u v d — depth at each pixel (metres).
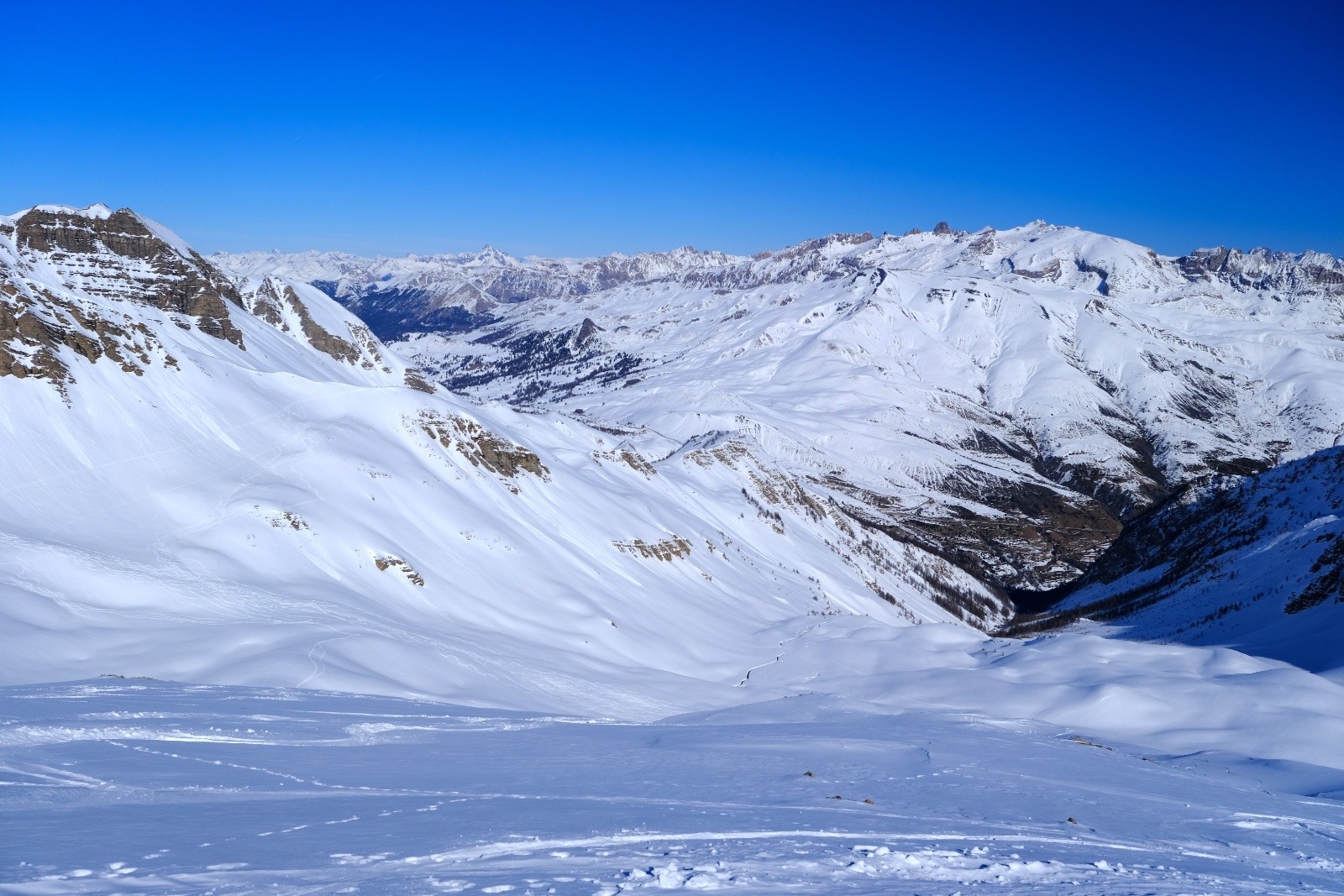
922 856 30.94
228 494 136.50
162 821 31.19
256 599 108.88
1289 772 78.06
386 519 151.38
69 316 151.62
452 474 182.25
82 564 102.00
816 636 176.00
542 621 146.38
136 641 88.75
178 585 106.50
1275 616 181.62
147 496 128.88
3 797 33.62
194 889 23.55
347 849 28.38
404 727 58.50
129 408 146.50
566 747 55.62
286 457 156.12
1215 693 114.56
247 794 36.72
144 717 51.47
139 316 187.75
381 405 189.38
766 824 35.44
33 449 125.06
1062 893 27.33
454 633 124.12
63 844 27.42
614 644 148.00
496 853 28.53
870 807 41.69
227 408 163.75
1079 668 133.12
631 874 25.92
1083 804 48.31
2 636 79.25
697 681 136.00
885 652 160.12
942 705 123.56
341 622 107.00
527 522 184.75
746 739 65.06
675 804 39.28
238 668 83.12
